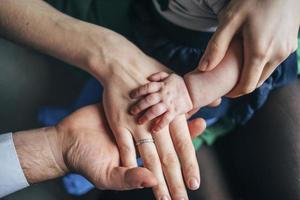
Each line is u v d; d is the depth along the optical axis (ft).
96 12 2.23
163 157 1.83
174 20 2.04
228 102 2.17
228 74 1.87
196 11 1.98
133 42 2.21
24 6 2.02
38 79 2.27
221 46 1.80
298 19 1.84
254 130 2.27
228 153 2.33
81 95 2.28
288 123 2.22
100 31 2.00
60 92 2.28
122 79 1.90
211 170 2.24
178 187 1.79
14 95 2.22
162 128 1.82
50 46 2.01
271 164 2.18
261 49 1.77
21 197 2.13
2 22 2.03
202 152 2.29
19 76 2.24
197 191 2.15
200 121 1.92
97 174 1.75
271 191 2.16
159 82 1.87
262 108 2.28
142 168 1.68
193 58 2.07
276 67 1.99
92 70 1.95
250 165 2.24
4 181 1.78
